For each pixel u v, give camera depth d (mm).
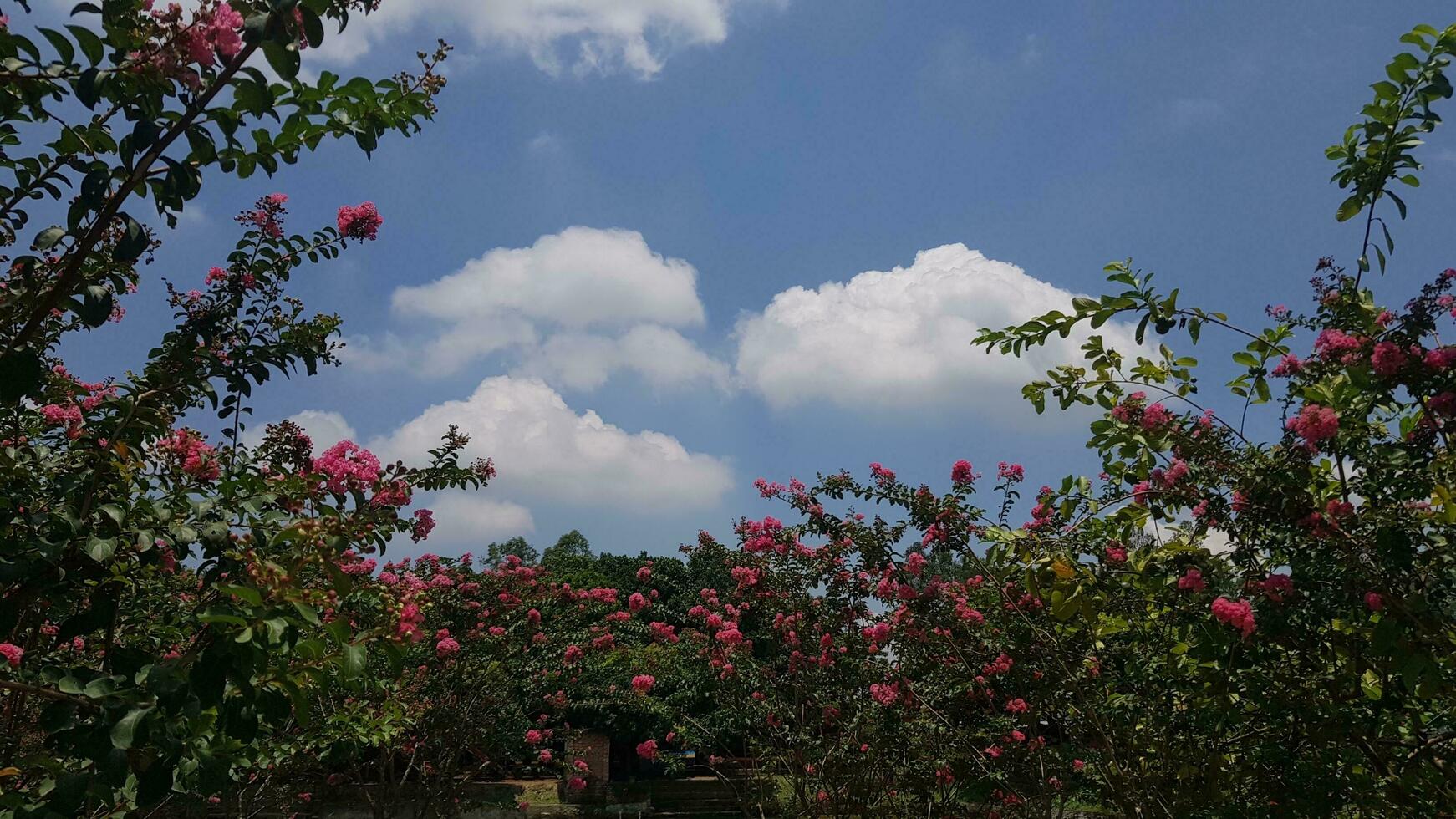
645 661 10883
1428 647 2992
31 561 2660
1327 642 3520
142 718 2275
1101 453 4164
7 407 3045
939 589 6059
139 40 2316
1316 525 3250
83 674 2488
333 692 6641
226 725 2463
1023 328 3926
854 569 7457
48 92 2346
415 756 11430
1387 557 3031
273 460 3945
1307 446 3312
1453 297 2988
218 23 2246
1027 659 5414
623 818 14445
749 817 9250
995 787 6441
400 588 3145
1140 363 4031
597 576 20188
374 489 3361
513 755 12945
